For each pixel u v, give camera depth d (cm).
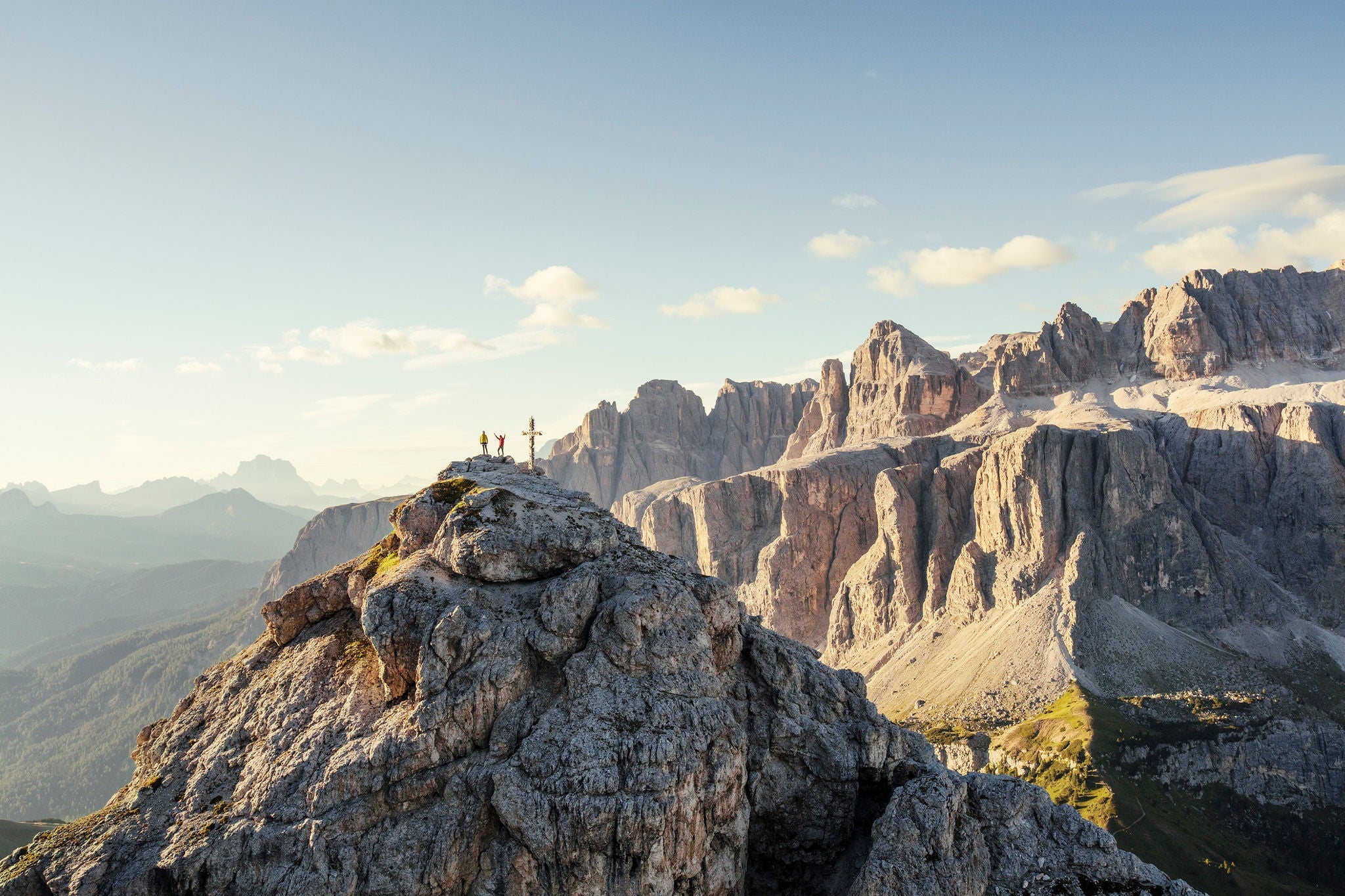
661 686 5609
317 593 7044
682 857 5081
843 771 6103
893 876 5431
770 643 6619
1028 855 5831
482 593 6112
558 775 5072
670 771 5134
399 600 5884
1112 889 5638
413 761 5253
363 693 5878
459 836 5053
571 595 5978
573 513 7050
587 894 4931
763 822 6031
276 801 5288
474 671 5534
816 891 5947
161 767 5988
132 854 5244
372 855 5003
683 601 5988
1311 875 19700
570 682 5575
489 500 6744
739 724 5712
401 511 7069
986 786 6197
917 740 6744
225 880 4994
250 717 6097
